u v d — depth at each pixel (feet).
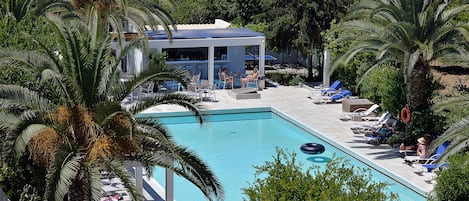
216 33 112.98
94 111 45.01
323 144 81.92
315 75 122.42
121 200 58.23
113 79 46.55
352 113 91.45
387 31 73.36
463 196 50.60
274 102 101.09
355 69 102.83
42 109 44.91
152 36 109.40
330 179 40.24
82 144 44.65
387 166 69.41
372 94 91.50
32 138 44.52
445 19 74.59
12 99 44.47
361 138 81.00
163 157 47.24
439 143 57.41
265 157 77.51
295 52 136.67
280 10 114.73
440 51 75.05
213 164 74.74
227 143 83.41
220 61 116.16
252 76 108.99
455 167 51.83
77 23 50.55
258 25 122.21
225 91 108.68
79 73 44.62
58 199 40.65
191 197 64.03
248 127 91.35
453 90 101.24
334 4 111.75
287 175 41.01
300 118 91.35
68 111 44.50
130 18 96.53
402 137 75.82
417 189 63.21
